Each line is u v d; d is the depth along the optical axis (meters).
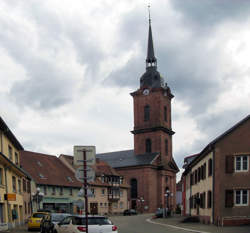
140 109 94.75
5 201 29.11
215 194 29.42
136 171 87.75
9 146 33.34
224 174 29.45
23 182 40.44
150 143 92.44
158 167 89.81
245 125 29.86
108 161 95.62
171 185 93.44
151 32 100.38
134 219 48.53
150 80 96.12
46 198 52.56
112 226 16.45
